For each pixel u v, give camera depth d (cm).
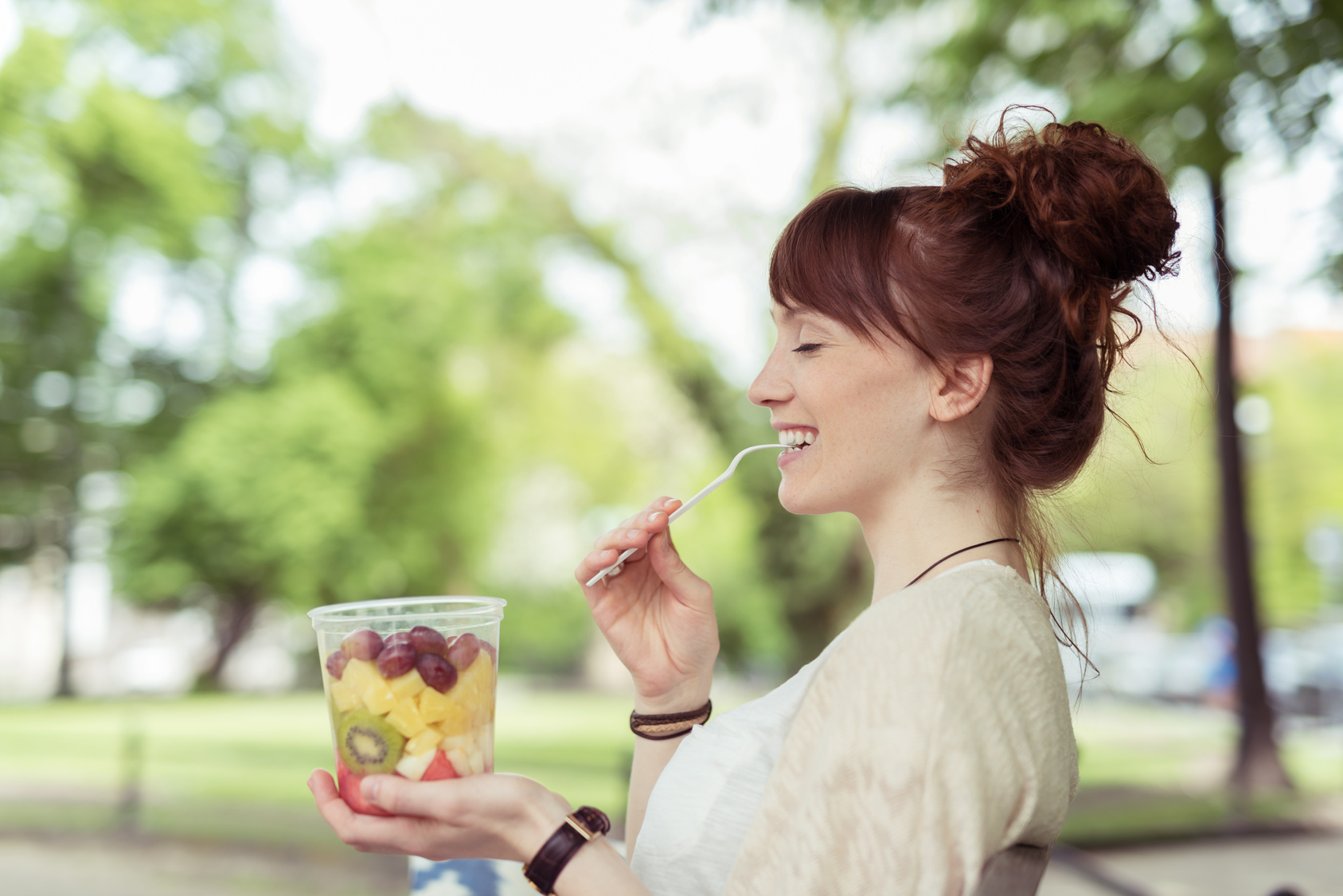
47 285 1761
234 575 1909
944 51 727
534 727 1488
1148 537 1919
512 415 2012
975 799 91
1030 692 101
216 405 1842
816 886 93
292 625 2159
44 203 1700
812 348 125
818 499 126
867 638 101
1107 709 1480
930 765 91
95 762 1062
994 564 112
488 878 177
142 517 1788
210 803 849
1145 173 125
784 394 128
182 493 1783
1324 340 1809
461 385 1991
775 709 123
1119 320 136
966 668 96
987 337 120
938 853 90
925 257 120
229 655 2136
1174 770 942
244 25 1848
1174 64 607
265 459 1780
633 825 148
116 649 2639
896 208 124
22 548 1928
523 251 1820
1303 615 1814
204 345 1889
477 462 2050
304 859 682
